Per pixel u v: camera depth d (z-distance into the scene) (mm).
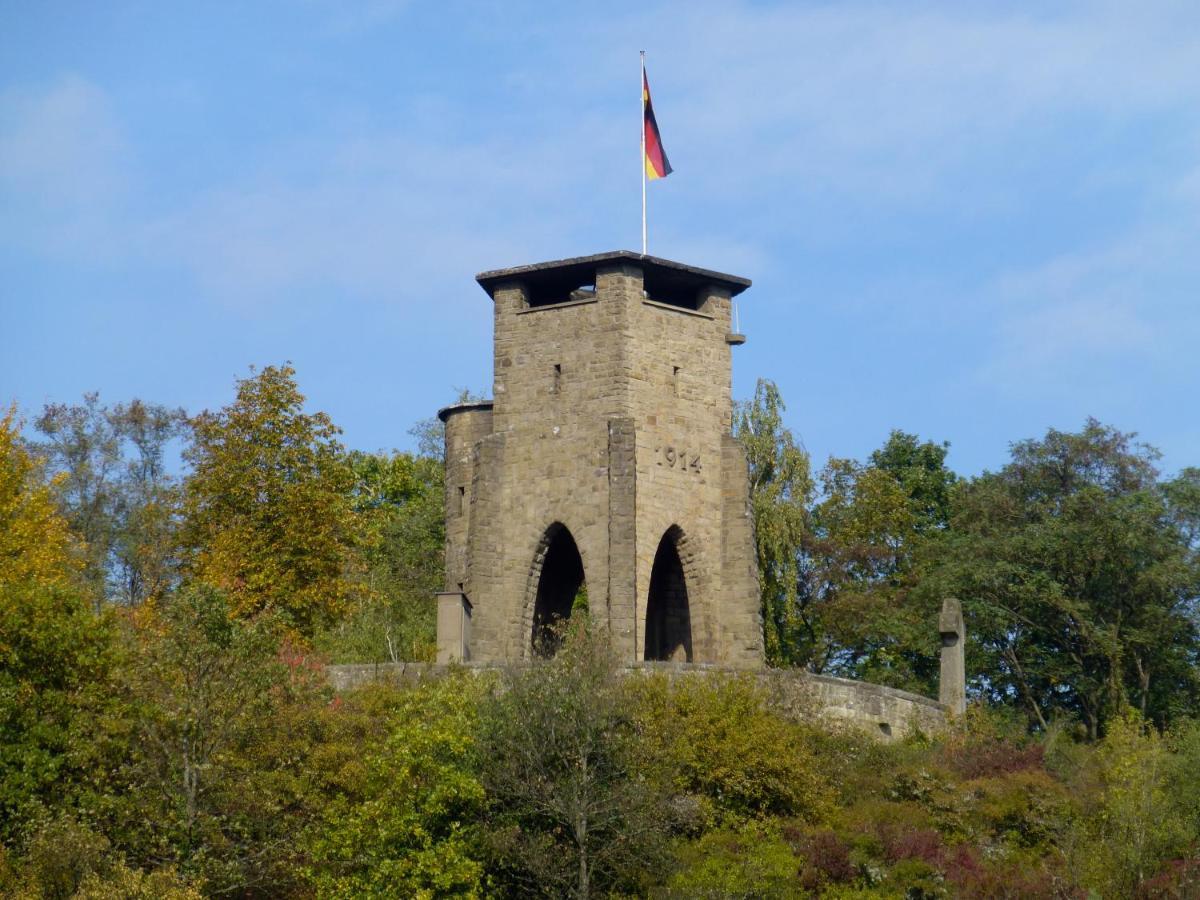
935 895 53969
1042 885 54125
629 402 74375
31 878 45969
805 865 54500
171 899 45438
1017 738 65875
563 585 80250
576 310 75812
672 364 76000
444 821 51250
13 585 54844
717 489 76188
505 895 51344
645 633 74562
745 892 52438
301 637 70875
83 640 53000
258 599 71875
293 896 52062
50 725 51094
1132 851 54812
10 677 51812
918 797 59312
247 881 50062
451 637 69625
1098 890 53875
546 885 51000
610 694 55031
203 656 51656
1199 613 80000
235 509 74812
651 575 77125
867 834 56031
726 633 74938
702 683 61000
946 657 68125
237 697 51594
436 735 51812
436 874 49531
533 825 52281
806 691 63500
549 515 74562
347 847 50219
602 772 53656
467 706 54281
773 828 56250
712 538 75625
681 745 57125
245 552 73062
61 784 50250
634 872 52625
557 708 54000
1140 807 56500
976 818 58312
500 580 74812
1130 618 80625
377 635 75875
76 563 70625
